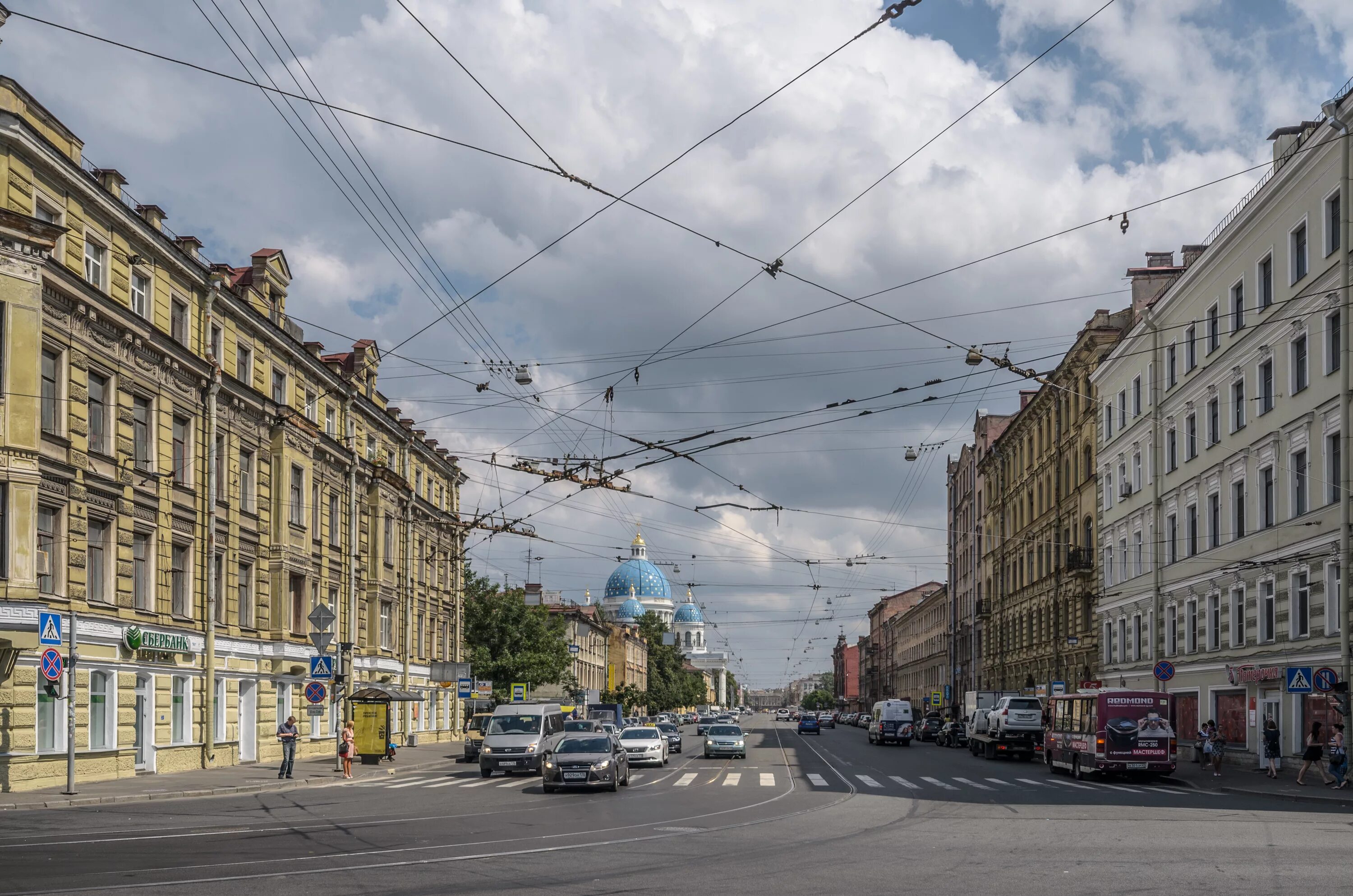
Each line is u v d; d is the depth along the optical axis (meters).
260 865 15.51
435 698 65.75
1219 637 43.66
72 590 29.98
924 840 18.70
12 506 27.30
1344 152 33.09
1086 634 61.50
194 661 37.03
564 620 93.19
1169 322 49.34
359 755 45.03
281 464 43.47
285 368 44.50
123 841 18.34
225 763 39.19
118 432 32.38
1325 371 34.72
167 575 35.22
